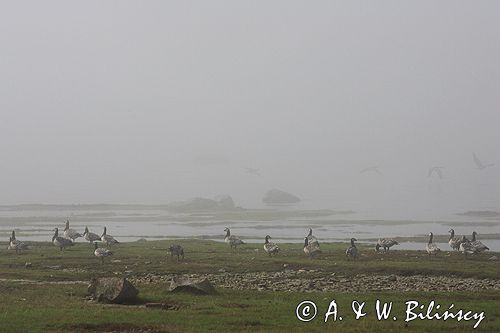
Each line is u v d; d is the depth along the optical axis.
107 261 69.00
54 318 37.41
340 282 56.31
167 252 77.62
